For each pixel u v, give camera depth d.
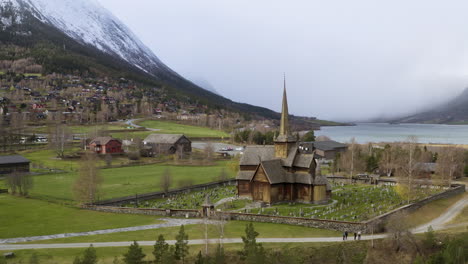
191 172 180.88
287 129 130.88
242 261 75.31
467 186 165.75
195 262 72.75
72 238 86.50
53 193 130.88
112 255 75.12
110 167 191.88
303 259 78.06
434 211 118.94
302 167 123.19
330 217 102.38
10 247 79.62
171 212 107.56
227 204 119.56
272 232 91.44
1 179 155.25
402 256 82.88
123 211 110.69
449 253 80.88
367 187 154.38
